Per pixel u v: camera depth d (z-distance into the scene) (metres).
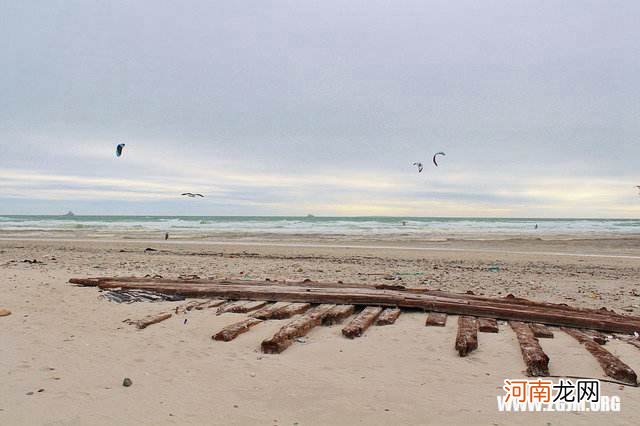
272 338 6.24
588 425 4.25
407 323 7.77
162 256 20.09
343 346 6.46
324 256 21.12
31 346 6.26
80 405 4.45
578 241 32.88
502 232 45.12
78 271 13.63
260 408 4.50
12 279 11.43
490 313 7.94
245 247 25.67
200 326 7.41
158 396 4.73
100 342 6.53
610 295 11.27
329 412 4.42
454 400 4.71
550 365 5.72
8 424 4.03
